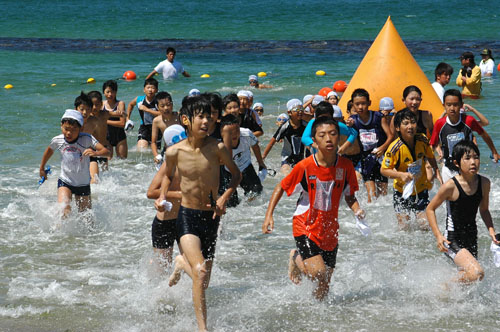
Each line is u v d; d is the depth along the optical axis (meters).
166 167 7.43
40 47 44.75
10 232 10.54
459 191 7.89
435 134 11.44
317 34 52.12
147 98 17.23
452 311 7.48
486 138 11.56
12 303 7.73
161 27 60.44
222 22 64.31
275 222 11.21
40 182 11.39
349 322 7.24
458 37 47.66
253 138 11.94
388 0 93.56
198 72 32.44
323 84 28.47
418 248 9.76
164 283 8.16
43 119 20.95
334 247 7.75
